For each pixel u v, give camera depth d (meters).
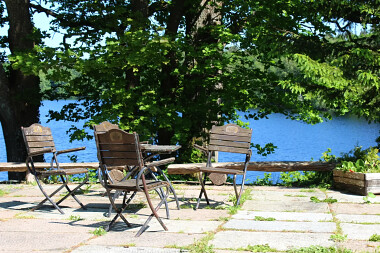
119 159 5.03
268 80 12.35
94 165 8.70
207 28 12.57
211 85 12.68
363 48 8.18
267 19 11.79
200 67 11.66
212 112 12.42
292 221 5.30
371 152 7.70
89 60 10.76
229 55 12.64
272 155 24.06
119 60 10.89
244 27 12.55
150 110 11.02
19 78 13.02
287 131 38.50
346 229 4.84
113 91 11.41
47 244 4.41
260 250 4.07
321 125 44.66
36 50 11.06
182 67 12.34
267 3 11.98
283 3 12.05
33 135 6.27
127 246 4.29
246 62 12.58
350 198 6.72
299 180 9.16
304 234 4.65
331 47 8.45
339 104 9.42
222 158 23.80
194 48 12.38
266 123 48.00
